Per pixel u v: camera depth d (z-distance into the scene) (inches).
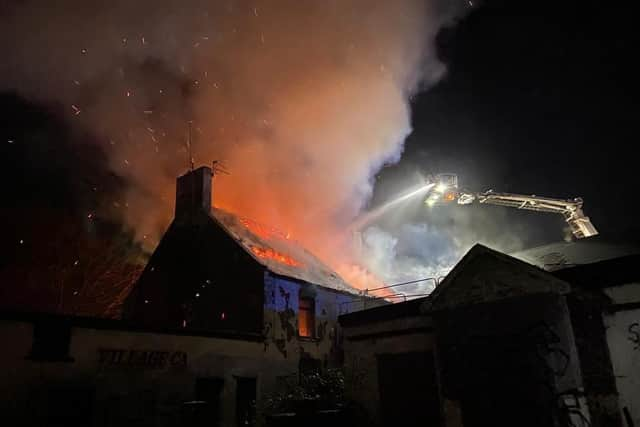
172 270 824.9
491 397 379.9
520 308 382.0
